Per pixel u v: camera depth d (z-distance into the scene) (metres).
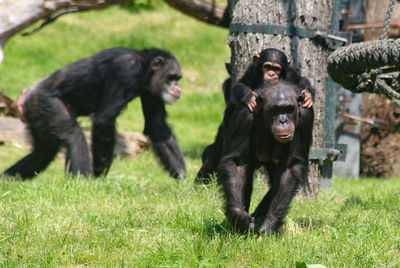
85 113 19.66
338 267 9.11
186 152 30.16
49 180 16.81
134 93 19.48
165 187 15.75
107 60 19.14
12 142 26.97
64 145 18.62
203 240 10.17
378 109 26.59
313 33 15.89
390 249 10.41
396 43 9.11
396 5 24.67
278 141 10.93
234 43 16.25
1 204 12.69
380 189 18.42
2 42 13.73
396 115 26.41
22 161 19.48
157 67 20.19
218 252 9.70
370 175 27.09
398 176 26.69
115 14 58.03
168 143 20.77
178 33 55.00
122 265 9.11
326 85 17.72
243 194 11.14
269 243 10.05
